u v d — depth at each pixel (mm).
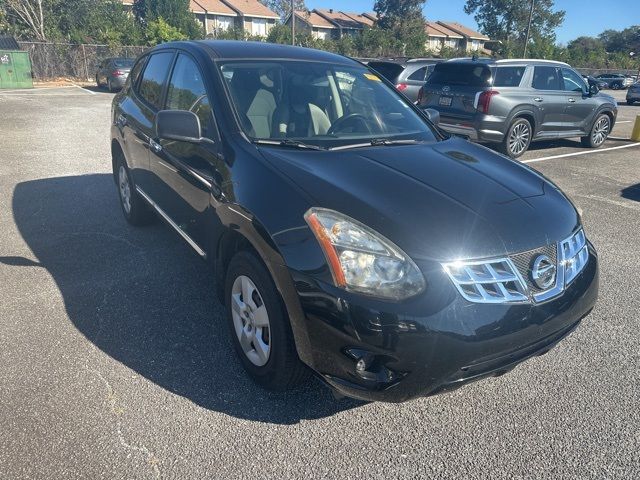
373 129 3432
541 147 10906
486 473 2291
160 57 4344
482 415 2660
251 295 2670
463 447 2438
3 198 5898
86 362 2939
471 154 3230
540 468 2326
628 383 2951
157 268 4164
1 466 2197
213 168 2984
